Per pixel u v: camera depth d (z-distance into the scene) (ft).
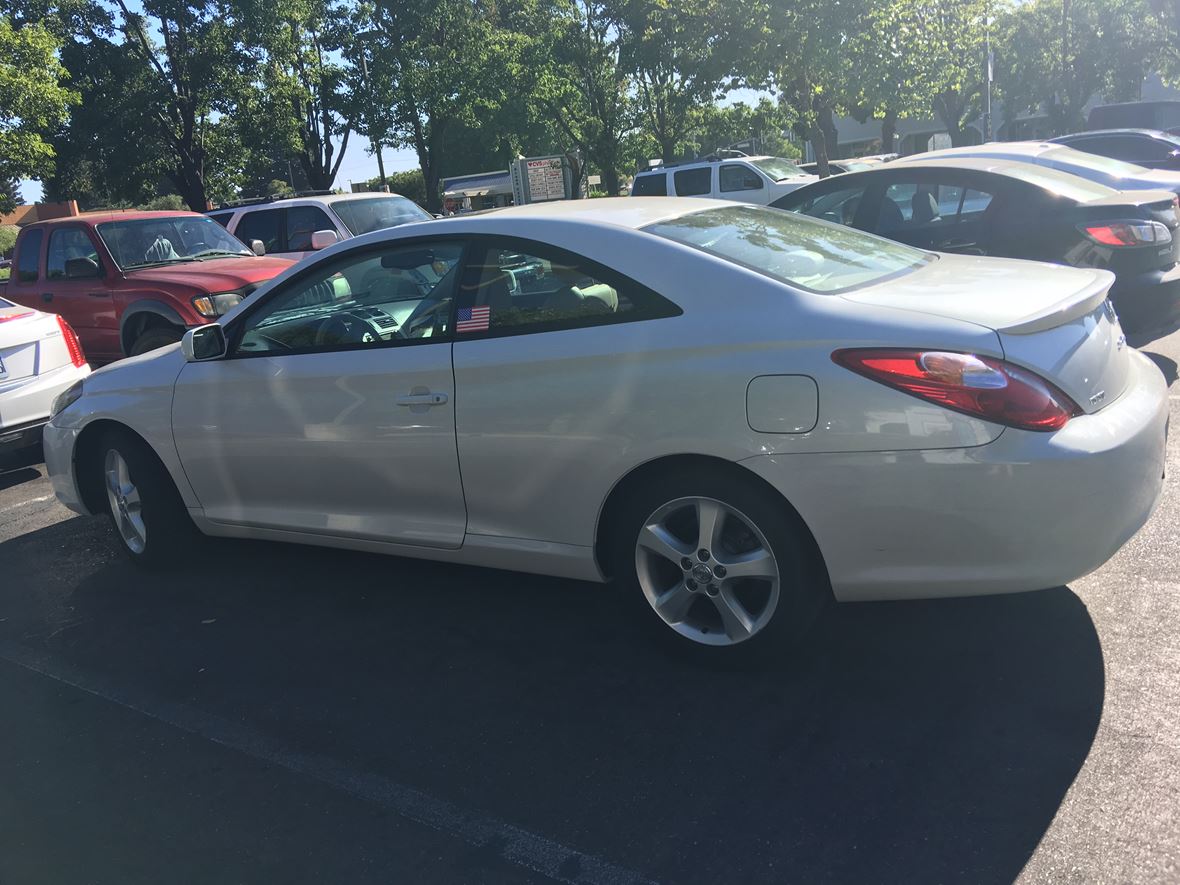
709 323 10.11
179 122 99.35
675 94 107.14
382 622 13.32
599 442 10.67
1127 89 119.96
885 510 9.33
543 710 10.64
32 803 9.77
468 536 12.23
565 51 110.93
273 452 13.61
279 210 39.11
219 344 13.97
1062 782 8.52
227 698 11.58
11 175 68.28
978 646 10.98
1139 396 10.00
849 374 9.30
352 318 12.94
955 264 12.13
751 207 13.38
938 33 65.77
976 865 7.66
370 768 9.86
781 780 8.98
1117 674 10.11
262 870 8.44
